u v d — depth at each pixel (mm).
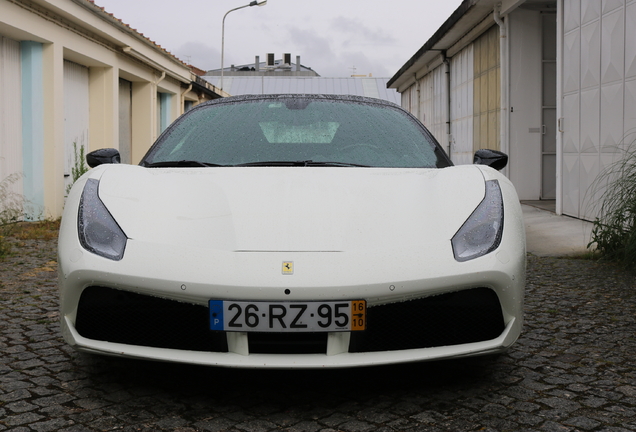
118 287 2004
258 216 2137
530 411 2025
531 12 9141
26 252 5562
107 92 10555
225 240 2047
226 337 1979
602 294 3783
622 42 5844
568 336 2910
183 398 2135
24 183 8102
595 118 6426
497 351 2078
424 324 2039
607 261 4820
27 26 7445
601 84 6277
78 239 2086
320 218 2125
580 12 6754
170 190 2328
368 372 2393
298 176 2451
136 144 13469
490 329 2080
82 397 2135
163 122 15969
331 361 1949
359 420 1958
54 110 8211
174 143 2908
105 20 9406
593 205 6398
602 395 2166
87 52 9344
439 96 14391
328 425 1921
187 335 2033
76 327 2102
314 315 1939
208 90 19281
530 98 9266
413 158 2789
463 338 2072
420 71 16531
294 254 1989
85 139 10320
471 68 11570
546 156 9320
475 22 10703
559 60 7289
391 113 3188
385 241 2055
